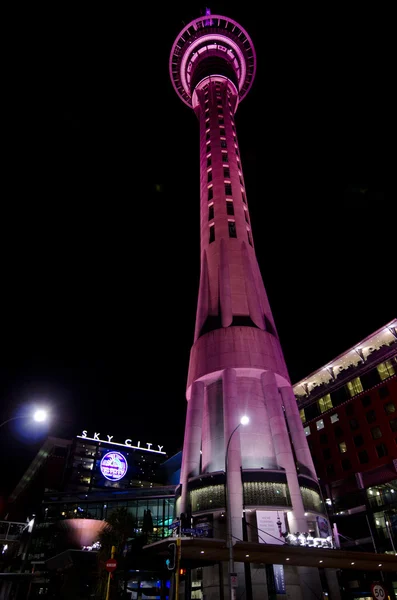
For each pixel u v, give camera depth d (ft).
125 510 155.63
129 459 416.87
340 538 232.94
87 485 377.50
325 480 257.55
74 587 156.66
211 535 131.13
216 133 278.87
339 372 296.30
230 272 204.13
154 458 433.48
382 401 244.83
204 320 193.16
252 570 130.52
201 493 144.66
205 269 213.46
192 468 157.58
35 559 228.84
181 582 150.41
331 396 278.46
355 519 233.55
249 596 112.98
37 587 220.23
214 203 236.02
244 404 166.81
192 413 169.68
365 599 195.52
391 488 222.07
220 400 173.68
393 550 208.33
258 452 156.35
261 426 162.81
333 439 263.90
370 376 258.57
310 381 311.27
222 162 259.39
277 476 144.97
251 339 176.86
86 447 400.47
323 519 150.61
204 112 308.40
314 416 284.61
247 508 137.28
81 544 191.01
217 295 200.23
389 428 236.02
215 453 161.38
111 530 146.82
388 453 231.71
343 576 199.41
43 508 248.11
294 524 135.95
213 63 332.19
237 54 351.05
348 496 240.94
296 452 164.35
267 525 135.95
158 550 107.86
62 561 164.96
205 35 342.85
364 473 238.48
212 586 132.46
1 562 243.40
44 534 234.99
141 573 162.71
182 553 101.55
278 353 180.86
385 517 219.41
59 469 389.19
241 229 223.10
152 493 251.80
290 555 102.99
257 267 213.87
